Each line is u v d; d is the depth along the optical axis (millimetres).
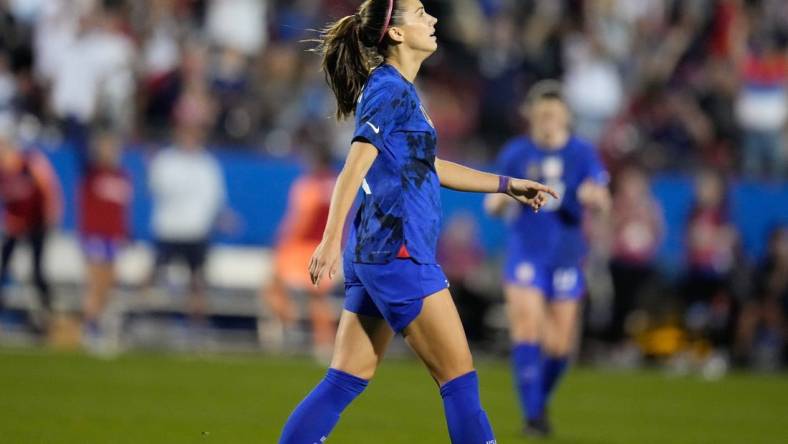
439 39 66000
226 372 43750
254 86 59688
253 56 61344
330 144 56219
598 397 41594
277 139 58312
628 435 31141
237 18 62438
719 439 30828
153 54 57406
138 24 58406
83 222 50250
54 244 52594
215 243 54219
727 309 57781
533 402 30156
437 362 18219
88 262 50656
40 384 37000
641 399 41438
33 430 27203
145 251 52781
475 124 64000
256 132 58000
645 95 68250
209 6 62844
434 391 40500
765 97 68375
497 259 56594
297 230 51656
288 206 55094
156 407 32938
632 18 72312
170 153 52469
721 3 71250
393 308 17844
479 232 56438
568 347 31250
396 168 17750
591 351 56719
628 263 56219
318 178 51406
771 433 32594
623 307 56531
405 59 18703
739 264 58156
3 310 52219
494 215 31438
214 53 59188
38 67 55812
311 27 63312
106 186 50406
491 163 61625
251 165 54438
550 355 31266
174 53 57938
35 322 52250
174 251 52562
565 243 31281
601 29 70562
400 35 18547
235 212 54156
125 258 53656
